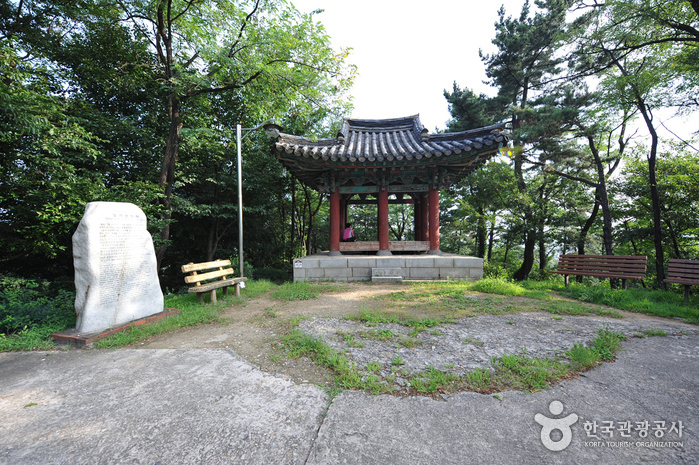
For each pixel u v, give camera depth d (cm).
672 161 1437
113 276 488
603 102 1181
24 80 627
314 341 383
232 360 348
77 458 195
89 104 1011
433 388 266
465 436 210
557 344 374
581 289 732
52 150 645
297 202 2133
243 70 921
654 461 185
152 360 354
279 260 1994
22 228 747
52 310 550
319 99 1103
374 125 1239
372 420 229
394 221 2775
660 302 643
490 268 1661
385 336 403
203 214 1275
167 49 967
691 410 240
